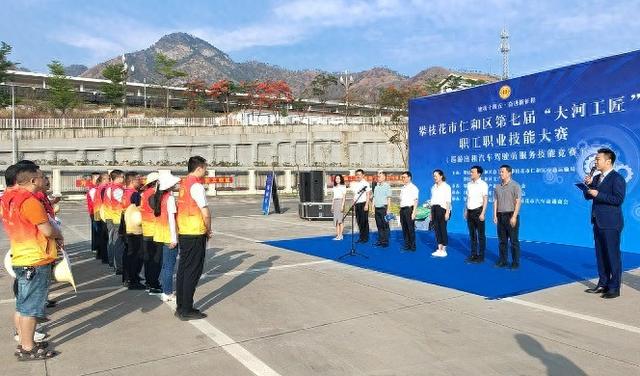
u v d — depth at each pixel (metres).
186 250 5.43
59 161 37.09
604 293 6.24
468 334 4.80
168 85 66.38
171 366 4.09
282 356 4.28
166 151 45.00
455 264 8.71
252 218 19.06
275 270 8.26
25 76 59.91
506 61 60.09
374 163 47.00
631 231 9.82
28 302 4.23
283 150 47.19
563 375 3.80
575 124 10.77
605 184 6.28
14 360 4.26
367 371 3.93
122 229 7.95
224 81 63.16
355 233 13.65
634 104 9.73
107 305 6.11
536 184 11.57
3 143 42.06
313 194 19.02
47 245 4.32
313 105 69.44
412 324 5.15
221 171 38.50
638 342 4.52
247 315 5.57
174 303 6.19
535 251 10.06
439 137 14.11
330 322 5.26
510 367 3.96
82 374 3.94
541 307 5.77
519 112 11.94
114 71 56.88
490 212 12.64
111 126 44.31
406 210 10.30
